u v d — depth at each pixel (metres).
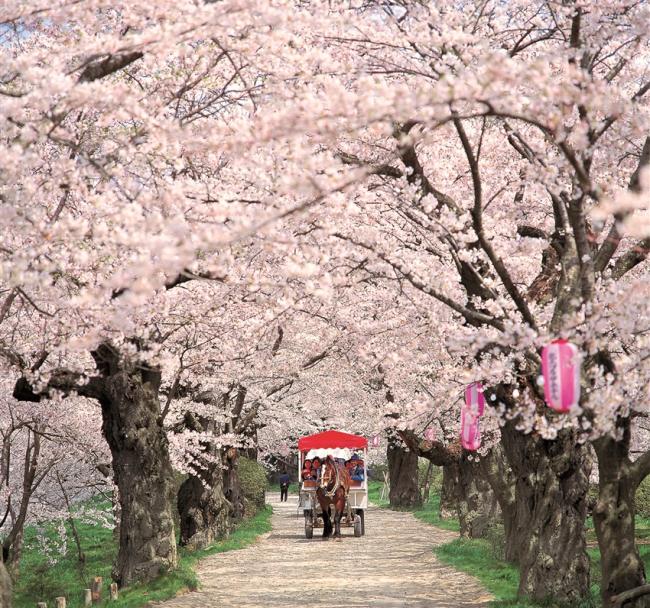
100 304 17.78
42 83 14.70
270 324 27.47
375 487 124.69
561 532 24.92
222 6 15.32
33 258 15.88
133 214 14.20
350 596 29.14
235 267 19.73
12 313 25.44
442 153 25.70
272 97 18.48
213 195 18.41
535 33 24.44
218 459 49.19
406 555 42.44
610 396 14.87
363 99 12.06
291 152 16.25
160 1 16.48
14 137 15.86
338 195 18.09
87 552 50.34
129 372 30.78
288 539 53.97
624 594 18.61
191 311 26.73
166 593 28.86
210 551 45.91
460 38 17.58
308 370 50.19
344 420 68.06
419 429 45.88
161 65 20.03
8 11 15.23
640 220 11.38
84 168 16.22
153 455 31.33
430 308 24.09
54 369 25.48
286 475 109.25
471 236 19.94
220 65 22.69
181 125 19.42
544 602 24.62
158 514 31.20
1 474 36.84
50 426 36.78
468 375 18.56
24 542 54.41
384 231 24.05
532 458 25.41
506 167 25.19
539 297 25.61
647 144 19.25
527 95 15.96
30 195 15.45
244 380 47.66
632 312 15.12
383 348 28.48
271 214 12.82
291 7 18.14
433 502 89.19
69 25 21.06
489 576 31.98
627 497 19.64
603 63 24.73
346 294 29.03
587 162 16.38
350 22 19.52
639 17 16.56
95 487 47.16
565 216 21.53
